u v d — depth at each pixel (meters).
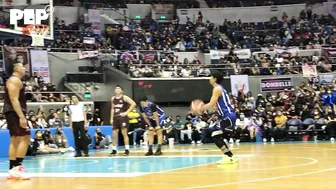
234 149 13.97
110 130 18.28
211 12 33.94
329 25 31.56
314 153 11.31
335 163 8.38
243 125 20.12
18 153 7.10
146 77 23.47
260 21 33.56
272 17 33.25
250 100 22.70
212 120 19.98
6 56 22.28
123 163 9.69
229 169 7.66
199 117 20.83
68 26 29.02
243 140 20.16
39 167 9.38
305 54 28.12
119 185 5.89
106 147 17.83
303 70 25.08
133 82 22.95
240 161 9.27
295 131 19.83
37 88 21.64
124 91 23.27
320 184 5.53
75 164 9.88
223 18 33.84
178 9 33.84
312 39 29.98
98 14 30.19
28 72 23.05
